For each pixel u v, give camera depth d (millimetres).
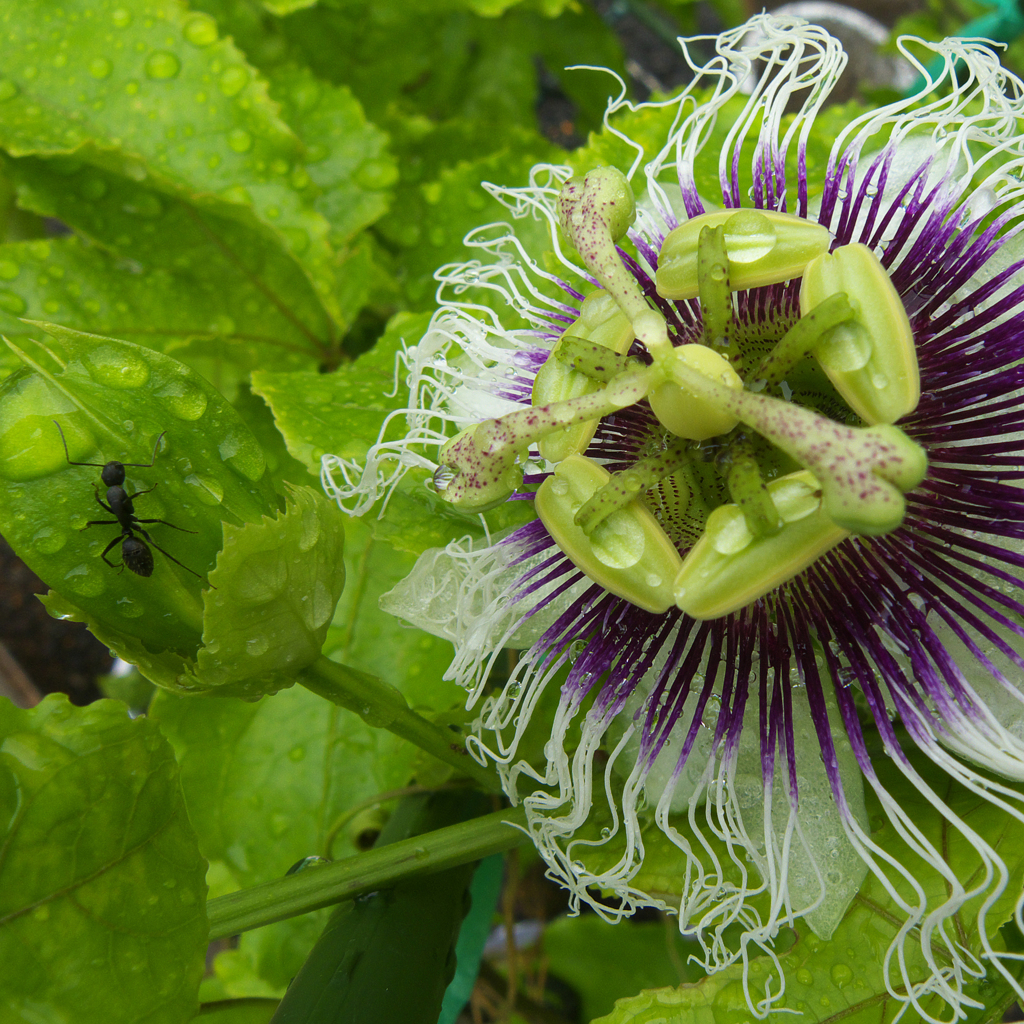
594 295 111
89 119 158
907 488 88
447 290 176
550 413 101
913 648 107
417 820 133
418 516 123
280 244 161
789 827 105
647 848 115
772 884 103
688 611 98
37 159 161
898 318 100
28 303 162
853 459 88
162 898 101
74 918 98
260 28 193
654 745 110
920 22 264
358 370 142
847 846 107
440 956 116
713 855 107
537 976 204
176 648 104
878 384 99
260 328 172
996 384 111
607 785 110
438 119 239
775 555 97
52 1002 97
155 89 159
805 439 90
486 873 150
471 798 136
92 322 163
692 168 125
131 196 162
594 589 115
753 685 111
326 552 104
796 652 110
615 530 104
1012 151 115
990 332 112
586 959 213
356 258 175
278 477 169
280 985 155
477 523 122
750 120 122
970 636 106
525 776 121
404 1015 111
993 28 182
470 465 102
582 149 141
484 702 117
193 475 101
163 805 102
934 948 108
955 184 115
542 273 127
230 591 98
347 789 154
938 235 116
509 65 231
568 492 105
